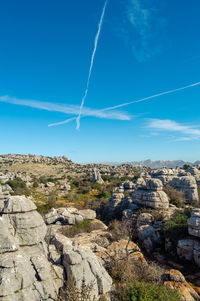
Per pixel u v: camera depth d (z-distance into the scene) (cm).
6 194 1962
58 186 8650
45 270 915
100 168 18200
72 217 2909
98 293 1009
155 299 946
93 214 3153
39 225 1070
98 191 7525
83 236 2361
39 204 4816
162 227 2289
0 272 827
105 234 2375
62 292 915
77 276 964
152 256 2047
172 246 2058
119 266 1312
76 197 6219
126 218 2817
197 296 1180
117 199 3756
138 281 1180
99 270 1046
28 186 8131
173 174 4575
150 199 2795
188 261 1838
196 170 4728
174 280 1280
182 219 2261
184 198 3478
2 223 909
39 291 852
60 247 1328
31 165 17562
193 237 1934
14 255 877
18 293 807
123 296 987
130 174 12400
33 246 1034
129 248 1723
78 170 16775
